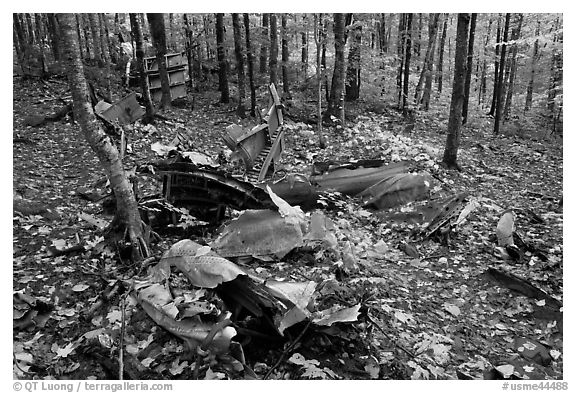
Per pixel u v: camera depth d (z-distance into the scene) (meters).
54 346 3.93
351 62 17.83
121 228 5.57
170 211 6.48
